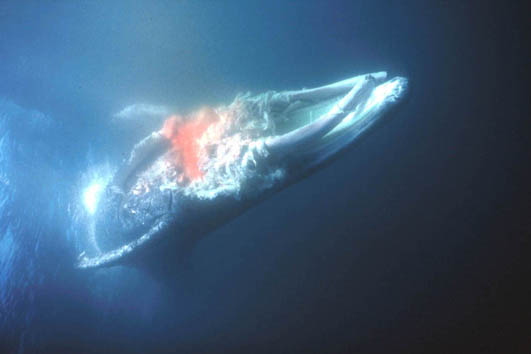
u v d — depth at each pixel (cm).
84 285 999
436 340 919
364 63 1509
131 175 955
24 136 1214
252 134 859
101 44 1443
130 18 1463
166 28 1492
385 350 907
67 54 1416
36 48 1408
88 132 1234
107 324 952
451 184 1262
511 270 1047
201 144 903
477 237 1137
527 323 916
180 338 945
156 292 1010
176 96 1347
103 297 993
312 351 915
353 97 781
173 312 989
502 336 909
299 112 928
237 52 1493
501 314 954
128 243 920
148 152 940
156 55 1447
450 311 979
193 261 1063
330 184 1266
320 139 838
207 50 1480
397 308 994
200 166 873
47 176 1141
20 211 1080
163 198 848
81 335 927
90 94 1335
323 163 839
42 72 1366
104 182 1112
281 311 999
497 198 1233
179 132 943
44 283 988
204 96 1354
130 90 1362
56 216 1081
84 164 1161
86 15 1453
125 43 1448
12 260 1010
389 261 1095
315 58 1504
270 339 945
